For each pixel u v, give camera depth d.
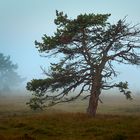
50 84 47.34
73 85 48.03
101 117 43.34
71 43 48.16
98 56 47.94
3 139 29.84
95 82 47.00
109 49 47.81
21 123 38.38
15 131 34.88
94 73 47.28
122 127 34.56
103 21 46.34
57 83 48.03
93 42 47.88
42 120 41.16
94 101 46.94
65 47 48.16
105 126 36.09
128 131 31.86
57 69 47.66
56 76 47.38
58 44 47.62
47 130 34.25
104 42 47.97
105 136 30.80
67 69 47.69
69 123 38.50
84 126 36.78
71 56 48.31
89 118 41.81
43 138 31.17
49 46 47.31
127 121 38.06
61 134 33.31
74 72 47.47
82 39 47.31
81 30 46.53
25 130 35.44
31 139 30.27
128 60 48.16
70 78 47.50
